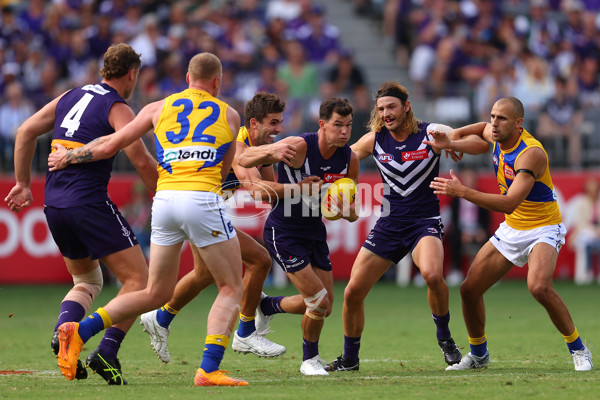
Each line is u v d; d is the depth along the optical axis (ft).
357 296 80.64
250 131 82.58
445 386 66.69
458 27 228.63
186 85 196.85
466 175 179.83
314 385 68.03
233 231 68.80
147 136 164.45
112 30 210.59
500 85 204.23
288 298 84.84
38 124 75.77
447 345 82.38
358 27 246.06
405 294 170.60
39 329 119.96
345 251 184.55
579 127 194.59
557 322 78.43
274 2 238.07
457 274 182.91
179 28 209.36
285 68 207.41
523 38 232.32
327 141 78.28
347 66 206.18
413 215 81.97
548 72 217.56
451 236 182.50
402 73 232.94
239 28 219.41
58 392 64.18
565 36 238.89
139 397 61.21
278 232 79.25
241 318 86.02
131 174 181.37
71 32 205.26
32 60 200.75
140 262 71.87
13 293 165.17
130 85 76.02
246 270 85.51
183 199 66.28
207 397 61.00
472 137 82.53
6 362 87.45
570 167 193.16
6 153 176.55
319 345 104.06
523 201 79.61
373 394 62.49
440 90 193.98
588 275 190.60
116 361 69.87
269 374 78.48
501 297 164.86
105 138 69.51
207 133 67.56
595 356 90.48
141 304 68.18
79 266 74.43
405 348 100.37
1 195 174.70
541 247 78.89
